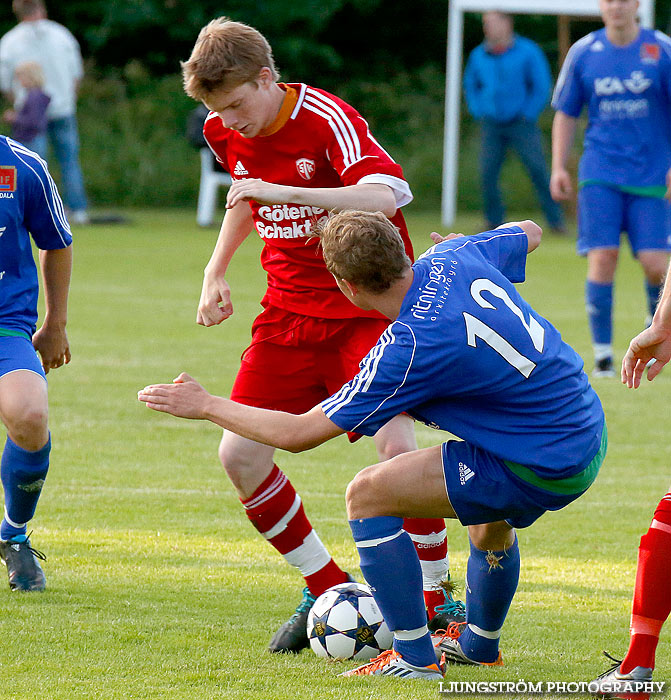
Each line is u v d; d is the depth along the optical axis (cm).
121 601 1544
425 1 9912
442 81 9712
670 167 3127
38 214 1606
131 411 2786
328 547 1823
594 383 3183
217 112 1467
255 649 1387
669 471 2358
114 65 9762
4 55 6319
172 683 1252
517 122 6544
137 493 2122
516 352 1241
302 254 1512
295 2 9475
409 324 1232
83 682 1245
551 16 8994
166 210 8281
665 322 1322
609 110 3105
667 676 1294
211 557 1766
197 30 9438
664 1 9538
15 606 1509
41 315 3903
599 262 3186
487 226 6656
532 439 1240
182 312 4203
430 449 1281
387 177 1438
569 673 1323
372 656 1368
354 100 9350
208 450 2470
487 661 1355
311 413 1252
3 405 1530
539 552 1833
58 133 6725
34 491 1583
